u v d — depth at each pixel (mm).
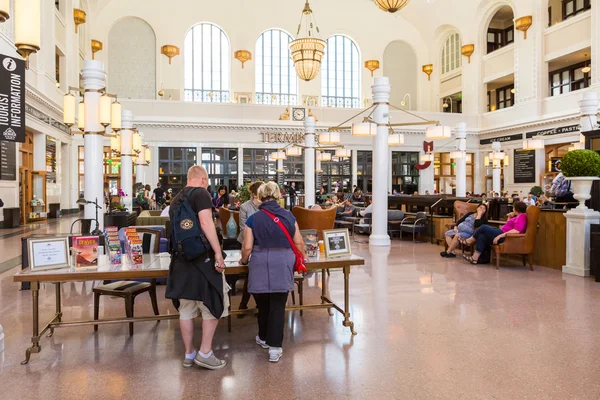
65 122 6250
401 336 3709
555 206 9531
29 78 12742
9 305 4645
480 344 3520
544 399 2602
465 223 7852
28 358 3139
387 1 13016
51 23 14844
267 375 2936
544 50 19016
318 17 23844
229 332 3836
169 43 21891
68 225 13352
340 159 21609
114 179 19172
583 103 8406
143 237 5238
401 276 6258
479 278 6117
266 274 3139
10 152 12508
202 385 2785
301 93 23609
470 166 23297
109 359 3211
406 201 12961
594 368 3053
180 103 19734
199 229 2943
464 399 2600
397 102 25141
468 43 22828
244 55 22328
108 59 21422
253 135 20500
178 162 19859
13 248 8742
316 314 4367
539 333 3787
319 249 3980
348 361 3172
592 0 16406
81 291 5305
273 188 3318
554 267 6867
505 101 22969
